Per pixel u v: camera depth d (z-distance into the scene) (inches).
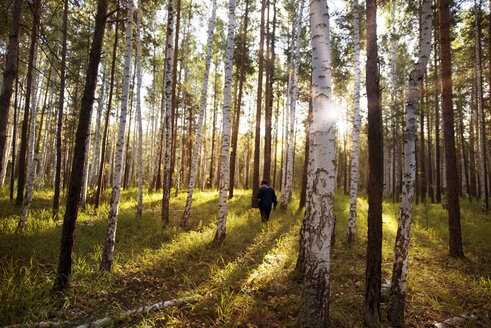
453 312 150.3
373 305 135.8
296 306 142.3
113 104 780.0
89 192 542.6
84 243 238.1
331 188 111.5
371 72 159.8
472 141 853.8
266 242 265.9
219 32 706.2
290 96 563.2
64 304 131.6
